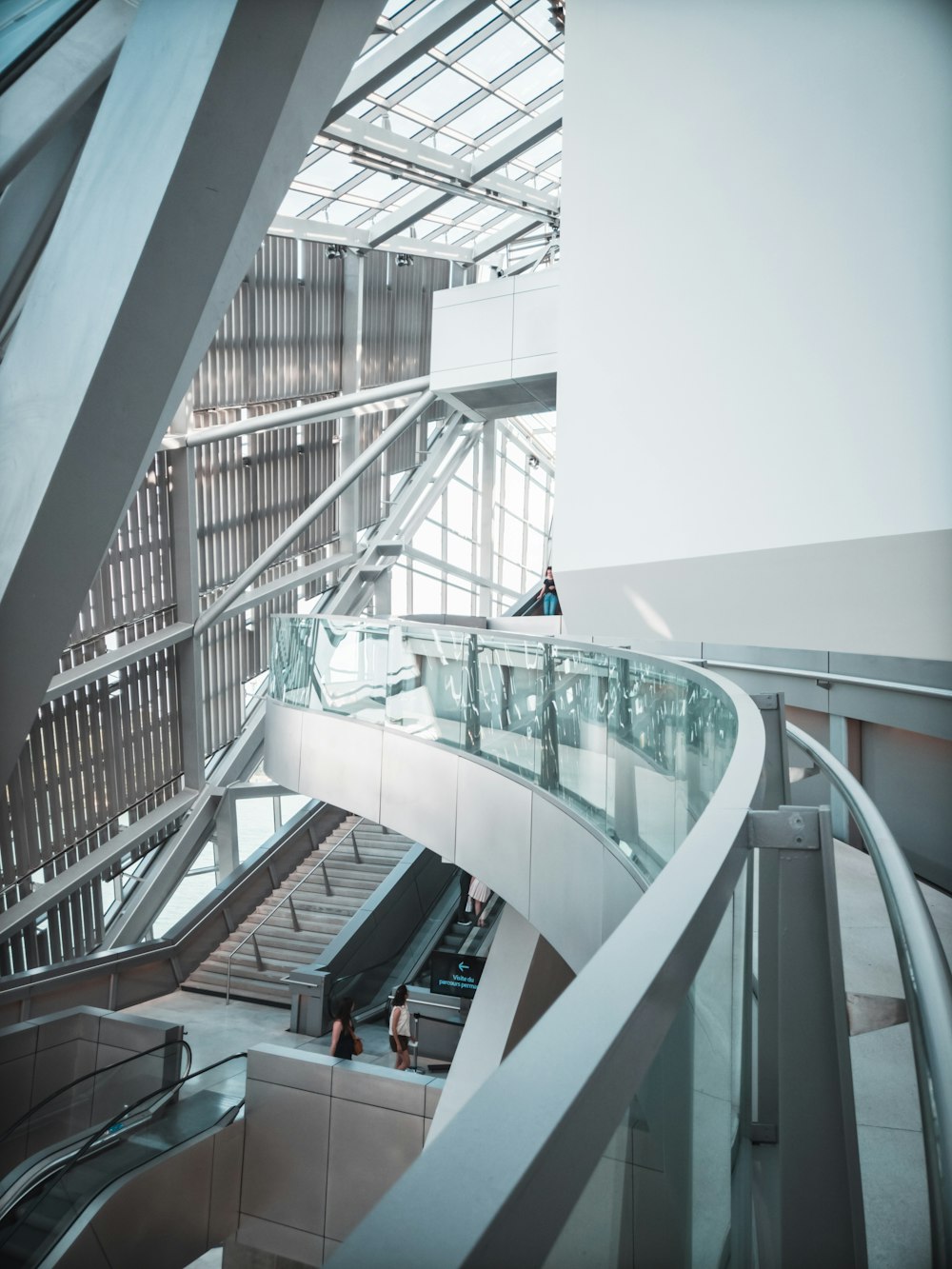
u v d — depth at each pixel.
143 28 4.09
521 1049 0.68
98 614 19.28
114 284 4.01
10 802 17.95
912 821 5.85
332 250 23.45
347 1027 12.46
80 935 20.00
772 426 8.88
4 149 4.48
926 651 6.91
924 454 7.00
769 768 3.75
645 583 10.95
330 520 25.95
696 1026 1.06
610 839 5.85
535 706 7.49
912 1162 2.41
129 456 4.39
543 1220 0.53
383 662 10.73
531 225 27.73
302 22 3.69
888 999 3.27
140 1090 12.52
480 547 34.44
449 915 20.47
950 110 6.75
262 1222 11.40
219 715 23.00
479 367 19.52
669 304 10.59
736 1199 1.61
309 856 22.34
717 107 9.74
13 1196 10.38
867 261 7.61
